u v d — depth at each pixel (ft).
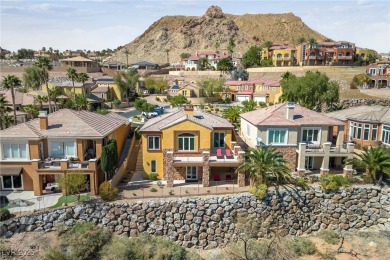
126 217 107.55
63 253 94.99
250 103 270.05
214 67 521.24
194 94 356.79
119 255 95.14
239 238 109.70
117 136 147.64
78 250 95.45
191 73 494.59
